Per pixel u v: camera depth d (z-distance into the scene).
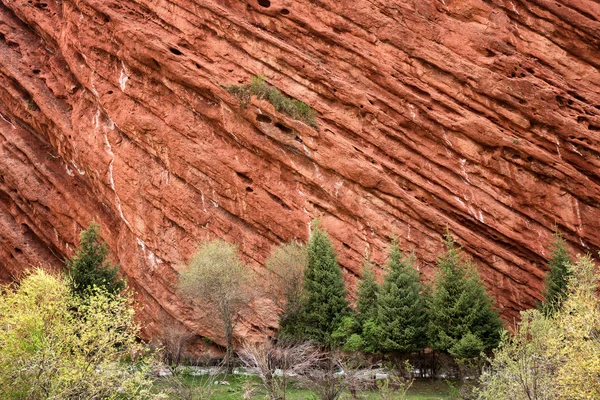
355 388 19.19
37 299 17.30
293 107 28.05
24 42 35.03
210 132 28.86
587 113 27.41
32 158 33.19
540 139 27.14
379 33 29.11
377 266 26.22
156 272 28.27
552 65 28.59
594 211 26.20
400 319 21.81
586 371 13.02
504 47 28.55
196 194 28.42
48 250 33.12
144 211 28.86
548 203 26.53
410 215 26.58
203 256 23.42
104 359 15.36
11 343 14.70
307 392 20.14
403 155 27.72
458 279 21.98
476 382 19.30
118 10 30.92
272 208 27.62
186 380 20.67
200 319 26.70
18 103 33.97
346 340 22.50
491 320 21.55
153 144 29.12
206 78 28.64
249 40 29.62
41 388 14.50
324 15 29.86
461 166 27.30
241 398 19.50
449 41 28.83
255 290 24.89
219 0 30.92
